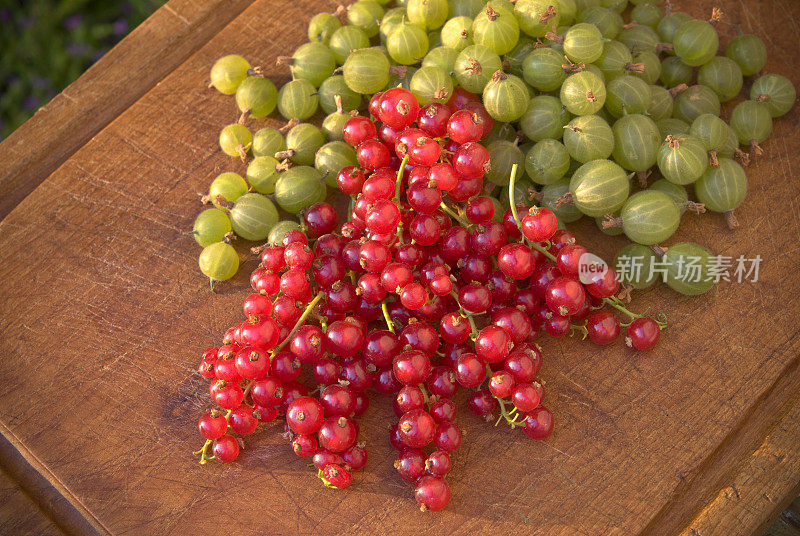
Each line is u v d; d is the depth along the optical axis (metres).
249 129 0.46
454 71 0.43
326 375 0.40
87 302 0.43
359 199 0.41
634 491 0.39
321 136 0.44
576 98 0.41
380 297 0.40
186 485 0.40
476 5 0.45
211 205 0.44
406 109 0.41
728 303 0.42
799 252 0.43
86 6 0.65
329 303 0.41
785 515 0.42
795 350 0.41
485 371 0.39
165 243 0.44
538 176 0.42
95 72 0.47
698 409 0.40
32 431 0.41
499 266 0.40
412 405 0.39
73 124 0.46
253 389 0.39
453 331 0.40
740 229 0.43
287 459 0.40
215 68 0.45
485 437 0.40
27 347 0.42
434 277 0.40
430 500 0.38
